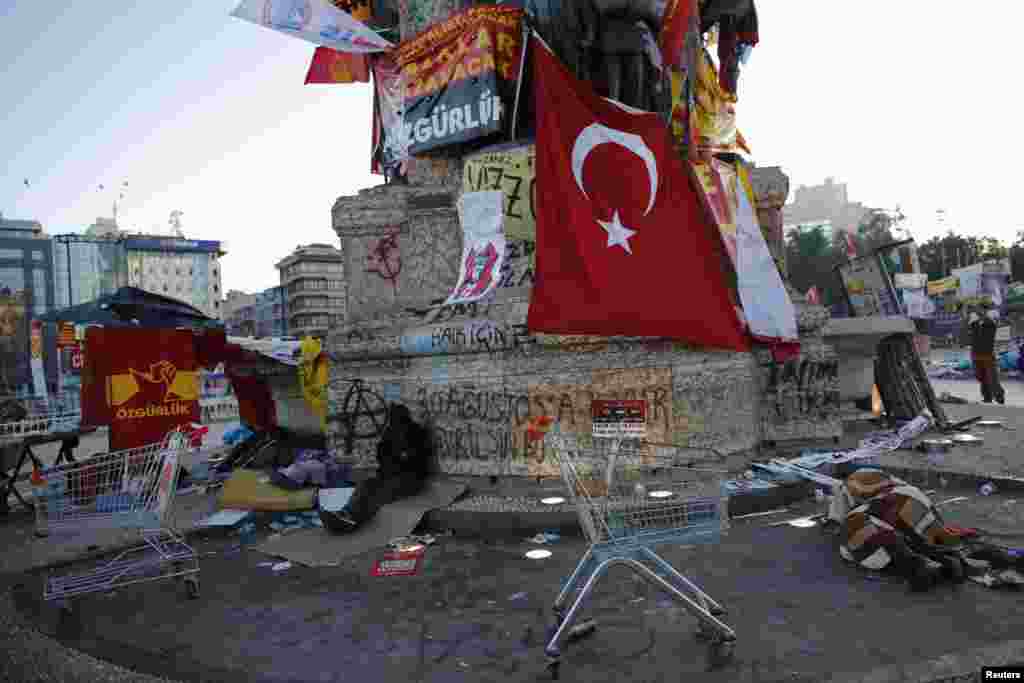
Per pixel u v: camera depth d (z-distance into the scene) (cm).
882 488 508
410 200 908
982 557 448
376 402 802
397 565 522
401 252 928
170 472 512
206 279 10200
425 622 414
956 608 387
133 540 645
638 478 408
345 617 431
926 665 320
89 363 832
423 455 725
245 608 461
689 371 723
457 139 849
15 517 786
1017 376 2067
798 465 705
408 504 632
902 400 973
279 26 797
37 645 407
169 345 878
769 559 490
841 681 311
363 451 807
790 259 7250
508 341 708
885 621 375
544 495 638
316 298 10488
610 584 459
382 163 1029
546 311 672
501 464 711
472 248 756
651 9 775
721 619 391
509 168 810
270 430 1039
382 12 1035
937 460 714
